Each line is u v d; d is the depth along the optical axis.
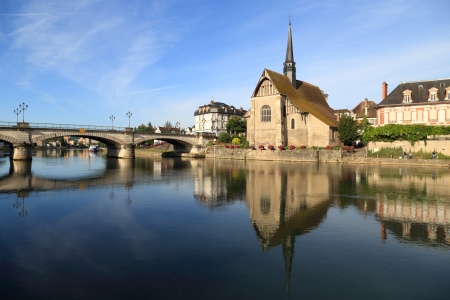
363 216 17.28
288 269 10.49
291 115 74.31
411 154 54.97
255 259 11.32
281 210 18.75
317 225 15.57
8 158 73.19
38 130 62.00
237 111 138.00
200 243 12.94
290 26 81.62
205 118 131.38
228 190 26.19
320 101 88.50
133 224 15.67
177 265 10.77
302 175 37.41
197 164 58.19
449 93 59.69
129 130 78.25
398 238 13.59
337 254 11.80
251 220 16.48
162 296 8.77
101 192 25.20
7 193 24.56
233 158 76.75
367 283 9.55
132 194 24.33
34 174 38.88
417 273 10.23
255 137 76.75
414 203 20.62
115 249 12.23
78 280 9.69
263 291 9.06
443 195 23.47
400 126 57.31
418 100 62.19
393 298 8.73
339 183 30.14
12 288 9.19
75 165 54.72
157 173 40.69
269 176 36.50
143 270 10.38
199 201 21.48
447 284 9.51
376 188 26.89
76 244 12.80
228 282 9.58
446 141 54.59
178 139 87.00
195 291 9.05
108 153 84.25
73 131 67.25
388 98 65.31
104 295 8.81
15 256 11.53
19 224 15.61
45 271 10.30
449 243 12.98
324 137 70.56
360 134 72.62
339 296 8.81
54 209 18.92
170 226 15.34
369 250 12.17
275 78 75.31
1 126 57.56
